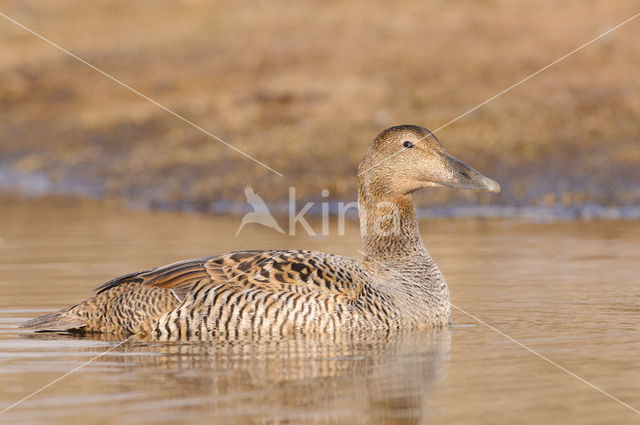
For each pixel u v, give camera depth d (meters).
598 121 73.06
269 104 86.56
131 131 85.06
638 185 60.44
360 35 106.62
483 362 24.00
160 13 130.50
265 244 44.78
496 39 99.12
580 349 25.28
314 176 65.31
